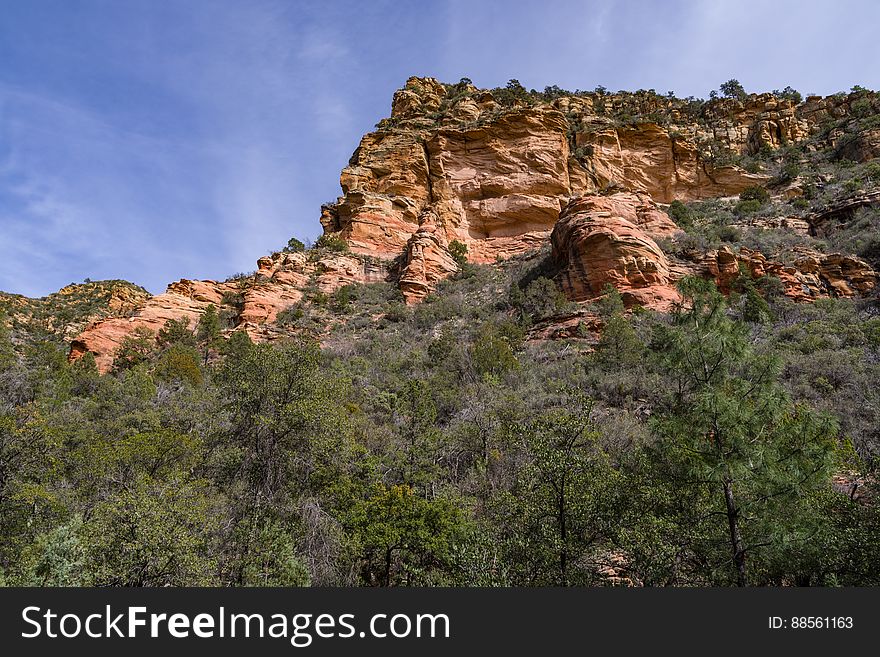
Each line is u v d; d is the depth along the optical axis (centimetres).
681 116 8219
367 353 3666
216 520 1107
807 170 6425
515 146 6800
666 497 906
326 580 1059
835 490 978
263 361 1423
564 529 907
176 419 2044
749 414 835
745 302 3488
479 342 2948
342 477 1349
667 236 4550
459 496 1340
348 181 6775
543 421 1028
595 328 3369
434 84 8838
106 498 1296
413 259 5303
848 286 3694
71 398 2716
